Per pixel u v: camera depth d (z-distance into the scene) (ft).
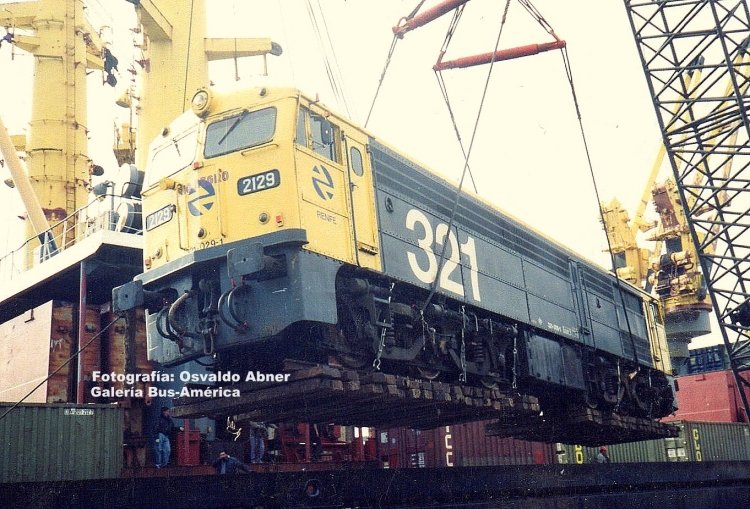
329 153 39.96
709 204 63.41
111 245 58.80
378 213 41.98
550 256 62.08
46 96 102.06
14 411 50.06
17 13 103.96
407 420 49.47
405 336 42.98
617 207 151.33
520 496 43.29
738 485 60.49
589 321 65.31
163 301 40.29
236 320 35.76
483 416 51.29
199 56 83.92
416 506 36.60
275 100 38.22
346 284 39.37
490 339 50.26
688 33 61.05
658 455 100.58
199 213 38.34
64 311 64.59
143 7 78.02
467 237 50.34
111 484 27.66
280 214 36.50
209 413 39.93
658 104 63.10
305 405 40.06
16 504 25.48
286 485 32.04
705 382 124.67
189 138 40.19
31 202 81.15
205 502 29.66
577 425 63.93
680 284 144.25
